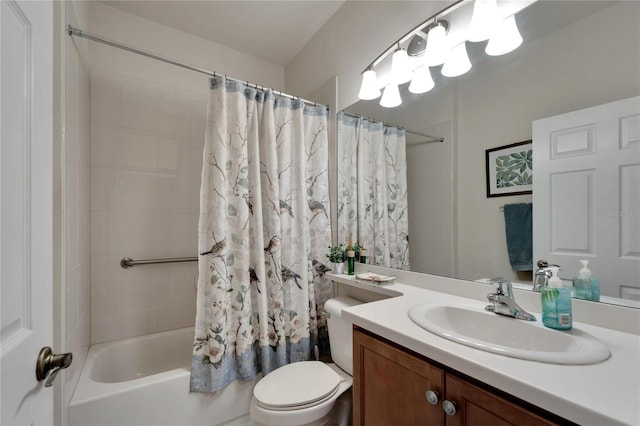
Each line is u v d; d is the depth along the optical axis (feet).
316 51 7.06
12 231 1.62
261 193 5.58
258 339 5.24
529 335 2.69
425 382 2.46
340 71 6.20
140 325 6.36
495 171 3.56
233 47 7.65
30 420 1.76
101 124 6.00
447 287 4.07
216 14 6.43
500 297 3.01
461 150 3.94
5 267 1.54
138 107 6.42
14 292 1.63
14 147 1.65
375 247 5.32
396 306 3.42
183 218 6.91
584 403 1.52
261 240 5.30
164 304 6.64
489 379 1.91
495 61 3.57
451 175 4.07
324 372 4.54
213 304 4.74
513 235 3.37
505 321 2.89
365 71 5.05
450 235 4.08
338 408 4.58
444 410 2.27
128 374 5.90
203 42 7.29
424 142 4.45
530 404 1.83
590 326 2.66
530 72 3.22
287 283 5.65
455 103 4.01
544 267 3.03
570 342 2.37
